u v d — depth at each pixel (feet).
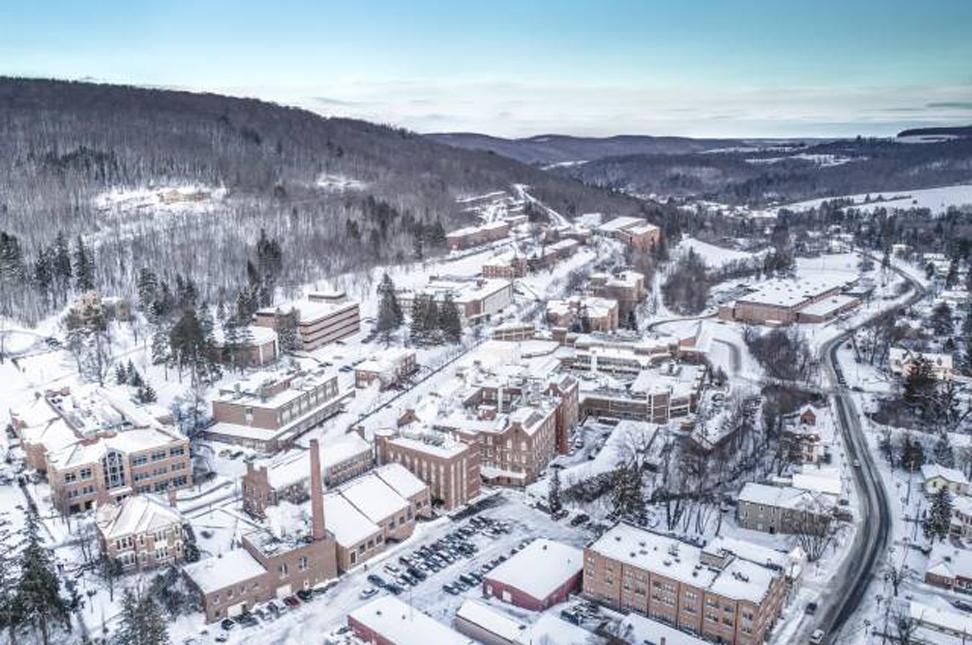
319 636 436.76
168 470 599.16
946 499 542.57
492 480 629.92
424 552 527.40
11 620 418.10
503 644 419.74
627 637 423.23
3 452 636.48
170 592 462.60
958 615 432.66
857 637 433.89
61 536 527.81
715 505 585.63
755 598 419.13
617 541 481.05
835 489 576.61
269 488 551.59
